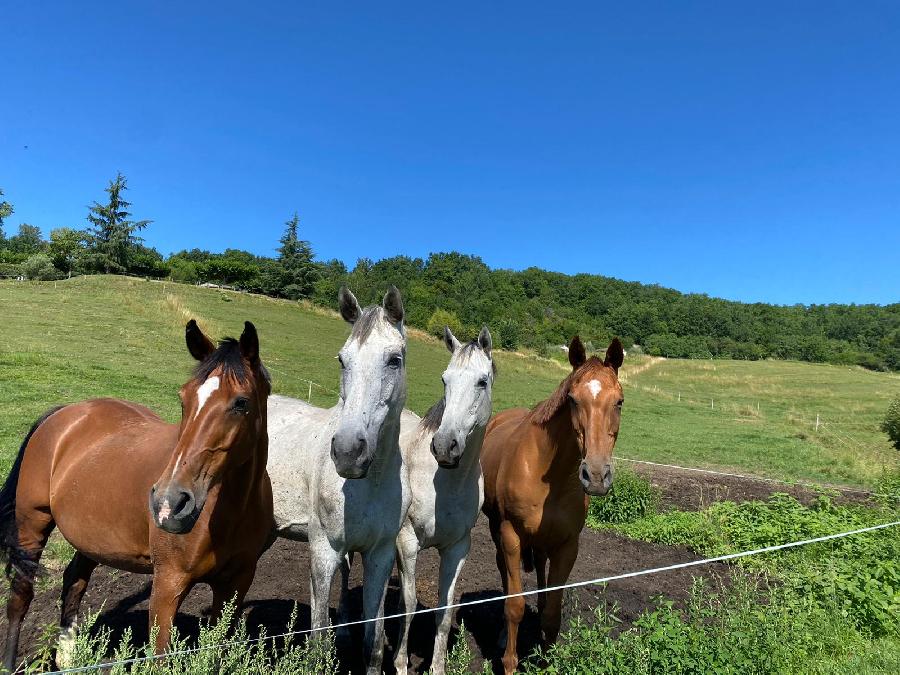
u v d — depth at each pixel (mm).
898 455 17406
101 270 47469
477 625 4520
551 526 3648
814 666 3588
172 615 2691
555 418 3602
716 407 29188
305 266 49938
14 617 3324
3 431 8703
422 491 3631
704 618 3939
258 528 3006
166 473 2385
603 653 3082
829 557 5586
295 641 3883
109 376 14234
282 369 20766
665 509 8898
